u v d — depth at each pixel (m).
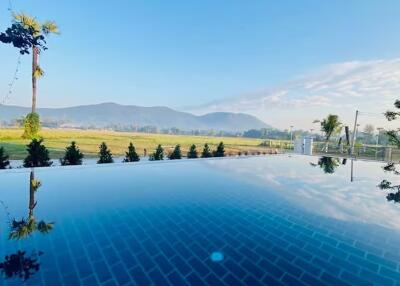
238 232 3.40
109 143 19.08
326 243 3.11
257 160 11.93
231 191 5.74
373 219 4.05
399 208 4.70
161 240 3.07
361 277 2.38
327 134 18.84
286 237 3.27
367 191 6.11
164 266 2.46
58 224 3.49
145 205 4.51
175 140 27.64
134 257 2.62
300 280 2.29
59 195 4.98
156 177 7.18
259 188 6.14
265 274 2.38
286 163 10.98
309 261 2.65
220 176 7.60
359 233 3.45
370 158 12.80
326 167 9.99
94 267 2.39
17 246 2.79
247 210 4.38
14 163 8.36
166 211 4.21
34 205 4.30
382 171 9.22
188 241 3.07
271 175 7.99
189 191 5.64
